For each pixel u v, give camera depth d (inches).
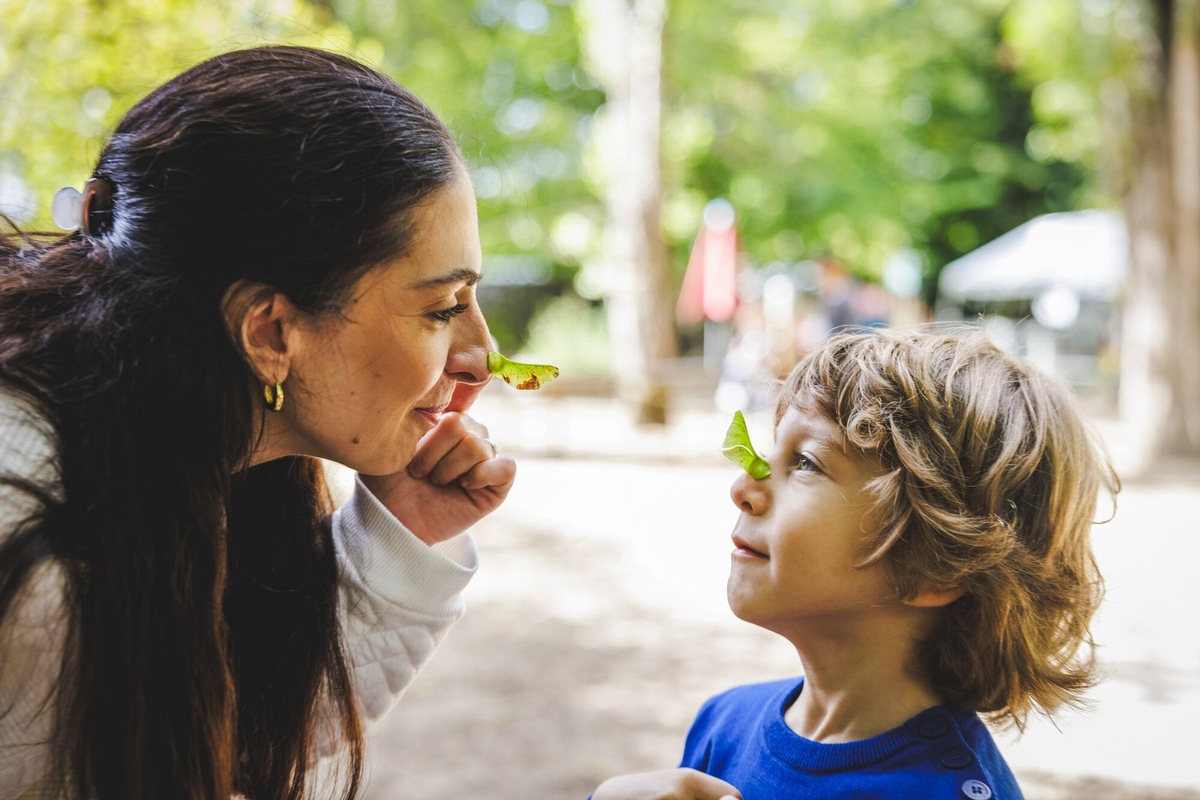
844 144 695.1
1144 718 155.3
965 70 769.6
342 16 528.1
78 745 43.4
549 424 536.4
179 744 44.3
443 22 584.7
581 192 688.4
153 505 44.4
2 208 61.8
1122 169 424.5
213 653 45.4
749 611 49.7
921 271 904.3
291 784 55.6
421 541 56.8
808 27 641.6
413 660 58.8
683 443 460.4
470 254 48.6
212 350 45.4
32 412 43.9
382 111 46.9
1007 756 143.1
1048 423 49.6
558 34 602.5
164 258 45.3
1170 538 271.7
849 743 47.8
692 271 574.2
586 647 193.3
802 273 812.6
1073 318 789.2
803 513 48.2
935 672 49.3
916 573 46.9
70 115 132.6
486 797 129.0
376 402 47.9
